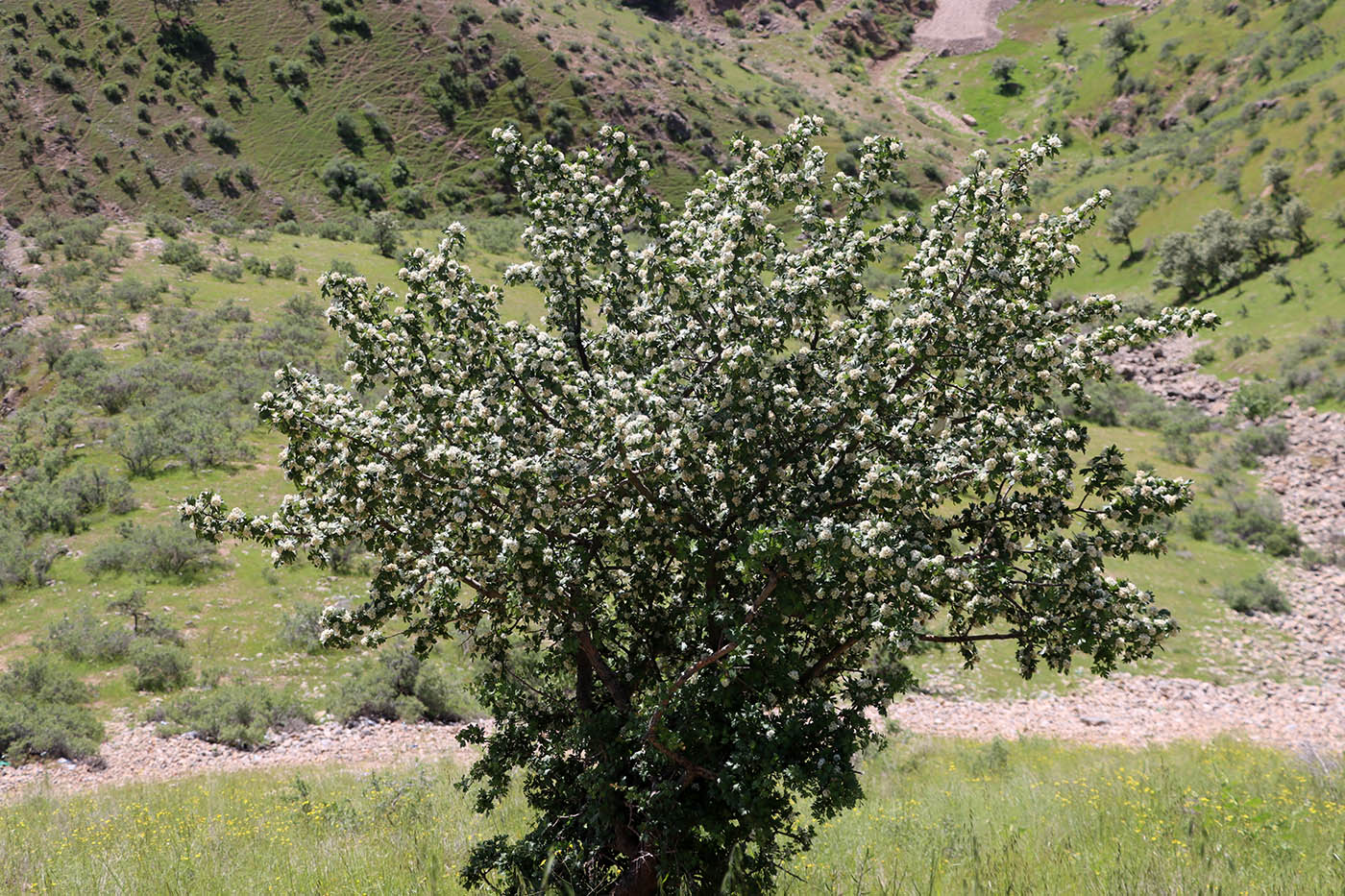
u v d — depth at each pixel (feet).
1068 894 19.89
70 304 147.02
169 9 415.23
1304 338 205.26
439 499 16.05
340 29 433.89
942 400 16.75
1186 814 28.84
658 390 16.70
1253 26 496.23
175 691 65.10
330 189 366.63
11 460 97.19
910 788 43.57
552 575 16.31
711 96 465.47
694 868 17.10
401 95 416.46
